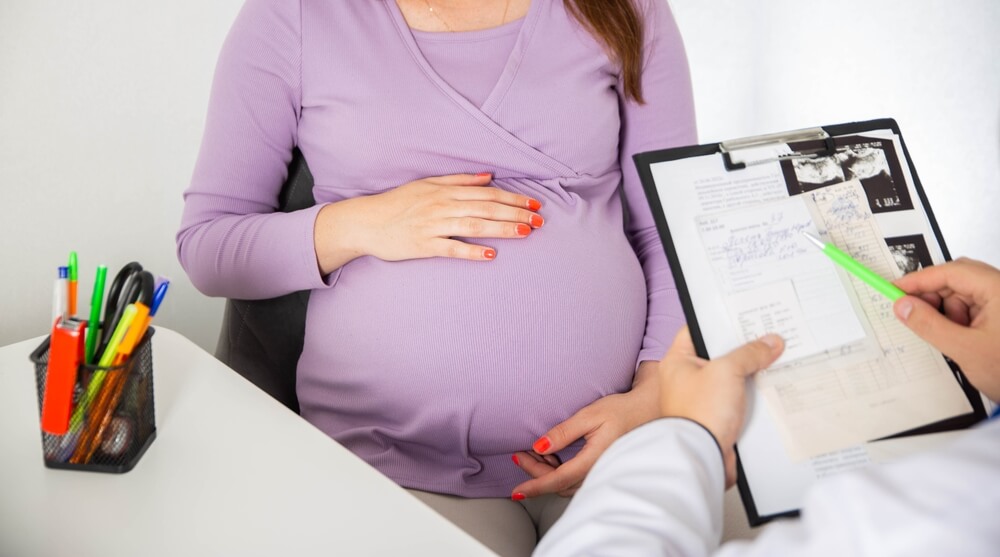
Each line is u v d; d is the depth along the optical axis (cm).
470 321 103
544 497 109
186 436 81
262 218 109
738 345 73
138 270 77
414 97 108
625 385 111
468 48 111
